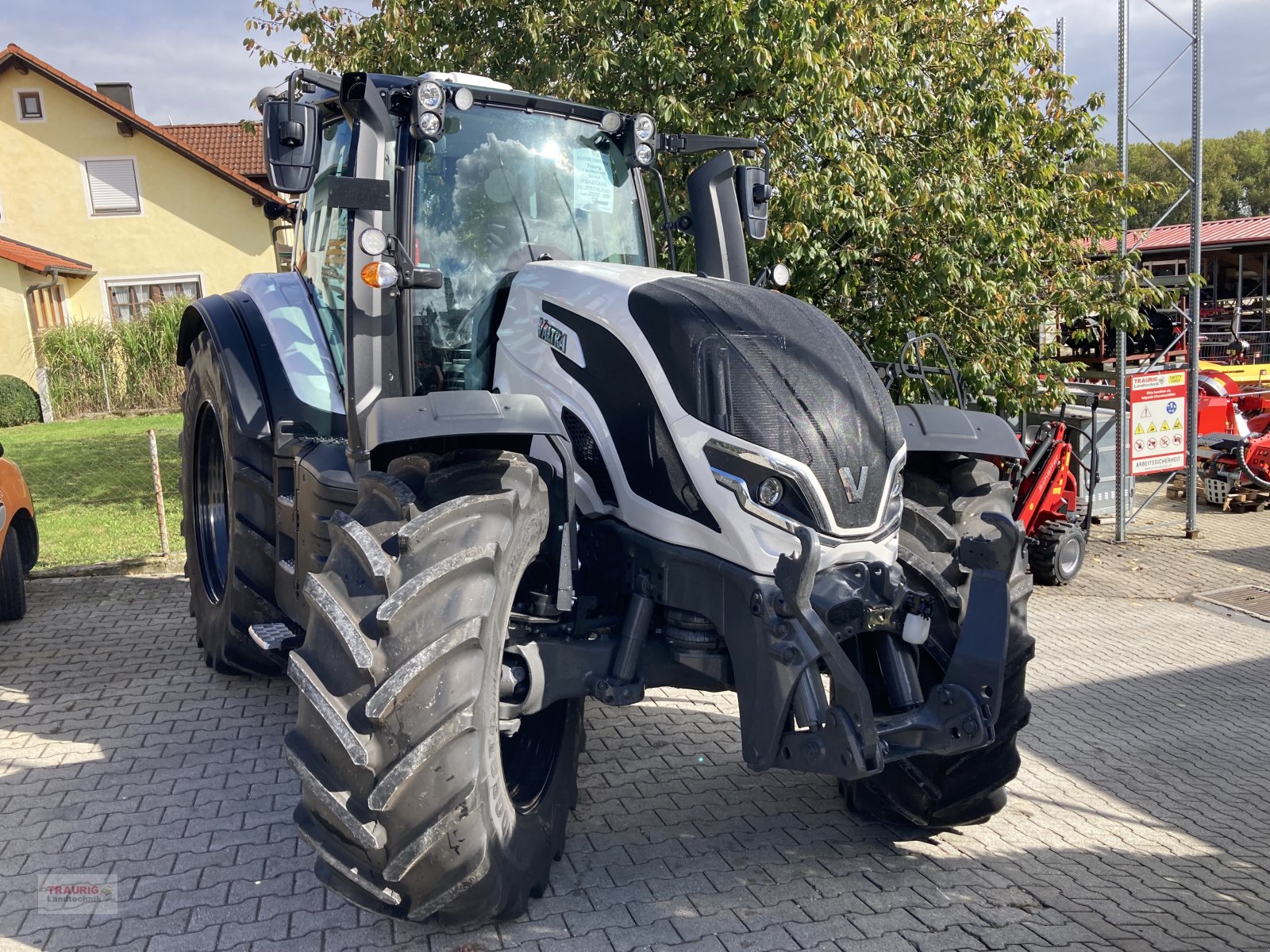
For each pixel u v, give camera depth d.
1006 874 3.53
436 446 3.15
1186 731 5.20
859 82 7.57
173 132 31.08
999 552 3.03
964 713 2.94
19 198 25.30
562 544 3.05
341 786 2.63
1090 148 9.42
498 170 3.83
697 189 4.30
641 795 4.11
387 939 3.02
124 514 10.32
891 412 3.21
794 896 3.30
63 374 20.77
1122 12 9.47
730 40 7.23
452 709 2.59
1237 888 3.50
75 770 4.18
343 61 8.73
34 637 6.03
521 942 3.00
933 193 8.00
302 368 4.51
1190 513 9.99
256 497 4.69
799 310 3.33
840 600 2.87
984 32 8.82
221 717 4.77
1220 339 19.59
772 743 2.89
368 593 2.72
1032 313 9.09
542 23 7.57
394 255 3.37
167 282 26.00
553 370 3.39
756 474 2.90
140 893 3.25
